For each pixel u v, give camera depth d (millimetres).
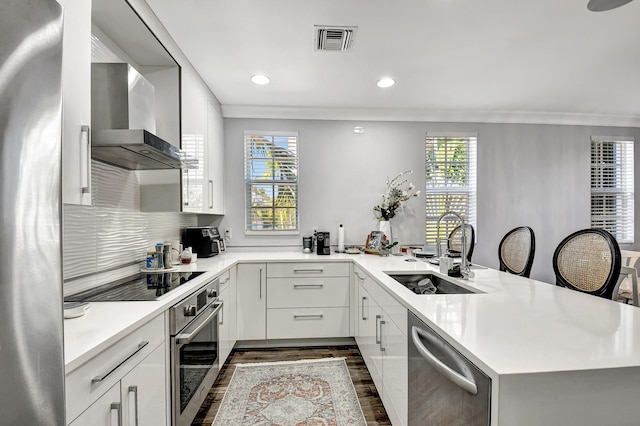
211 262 2623
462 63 2398
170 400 1434
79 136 1096
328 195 3486
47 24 598
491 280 1819
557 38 2055
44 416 583
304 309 2879
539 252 3674
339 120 3498
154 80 2160
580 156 3736
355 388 2178
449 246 2617
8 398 521
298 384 2230
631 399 760
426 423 1166
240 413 1896
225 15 1793
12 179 526
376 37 2033
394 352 1590
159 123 2162
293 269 2873
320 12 1772
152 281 1841
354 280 2861
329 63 2383
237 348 2891
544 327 1031
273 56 2268
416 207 3570
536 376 728
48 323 592
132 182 2086
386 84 2770
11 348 525
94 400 903
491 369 743
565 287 1693
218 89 2848
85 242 1626
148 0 1658
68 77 1046
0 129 505
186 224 3078
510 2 1697
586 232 1647
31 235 560
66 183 1040
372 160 3527
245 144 3404
